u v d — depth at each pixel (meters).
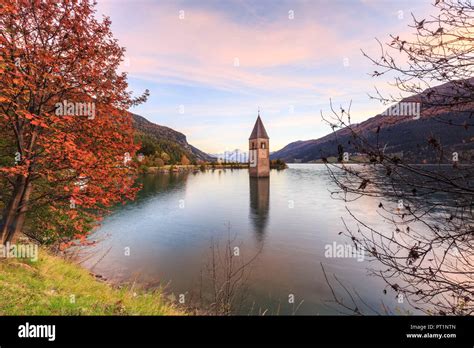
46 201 7.88
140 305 6.98
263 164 102.44
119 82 8.09
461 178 2.17
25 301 5.28
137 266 17.75
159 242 24.02
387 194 2.42
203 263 18.64
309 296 14.24
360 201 43.50
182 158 181.38
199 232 28.16
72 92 7.29
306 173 129.38
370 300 13.64
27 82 5.88
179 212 38.91
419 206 2.39
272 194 58.56
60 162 6.93
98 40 7.70
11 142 8.17
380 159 2.37
